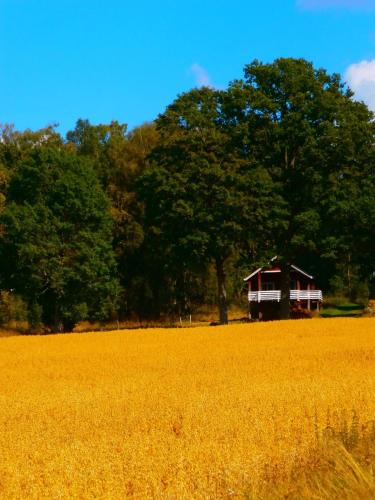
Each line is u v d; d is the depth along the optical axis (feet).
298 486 31.81
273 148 193.16
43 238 198.59
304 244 184.34
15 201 207.62
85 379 83.92
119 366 96.84
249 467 35.04
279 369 84.74
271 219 183.52
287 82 192.34
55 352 121.29
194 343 130.21
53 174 207.72
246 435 42.50
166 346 126.21
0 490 33.99
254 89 196.24
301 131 187.93
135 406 58.59
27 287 199.52
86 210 206.49
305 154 188.34
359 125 190.70
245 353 108.37
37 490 33.60
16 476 35.78
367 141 194.18
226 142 192.13
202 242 181.68
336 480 31.17
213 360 99.71
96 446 41.86
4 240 201.46
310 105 191.21
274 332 147.33
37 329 211.00
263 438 41.55
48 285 202.69
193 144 190.08
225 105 196.85
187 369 89.40
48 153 208.33
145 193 193.47
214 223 183.93
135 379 80.43
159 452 38.99
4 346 135.85
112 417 53.93
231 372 83.66
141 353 114.73
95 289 203.62
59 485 33.94
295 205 193.77
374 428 40.42
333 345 117.19
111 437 44.96
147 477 34.30
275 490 31.65
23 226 195.72
